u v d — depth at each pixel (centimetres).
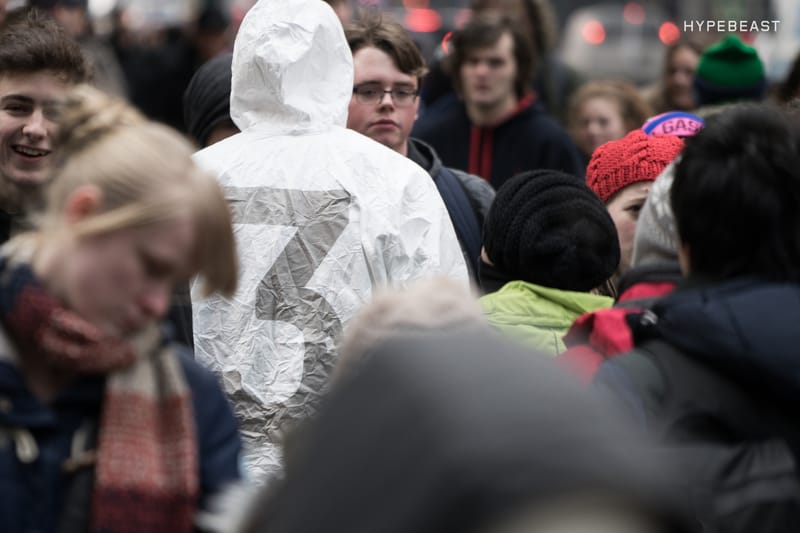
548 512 279
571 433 289
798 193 679
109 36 2794
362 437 308
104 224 534
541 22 2180
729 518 620
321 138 980
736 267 684
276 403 929
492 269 923
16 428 555
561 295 865
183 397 568
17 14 1314
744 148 680
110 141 550
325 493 311
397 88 1266
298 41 982
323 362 936
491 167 1761
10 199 1000
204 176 556
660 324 673
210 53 2741
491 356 312
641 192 1090
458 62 1769
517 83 1752
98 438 561
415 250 962
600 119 1922
